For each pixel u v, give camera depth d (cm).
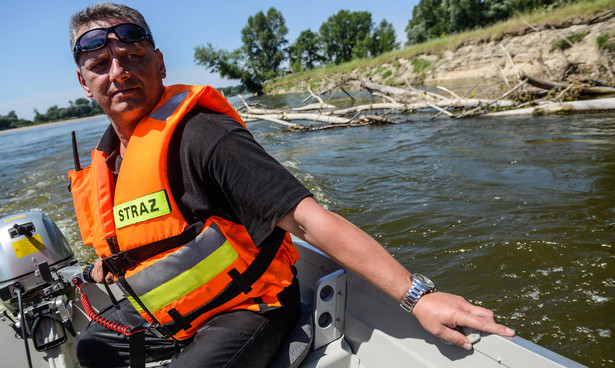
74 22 130
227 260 123
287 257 143
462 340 109
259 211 108
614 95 954
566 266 286
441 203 417
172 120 117
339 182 521
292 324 141
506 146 610
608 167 459
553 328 233
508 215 370
